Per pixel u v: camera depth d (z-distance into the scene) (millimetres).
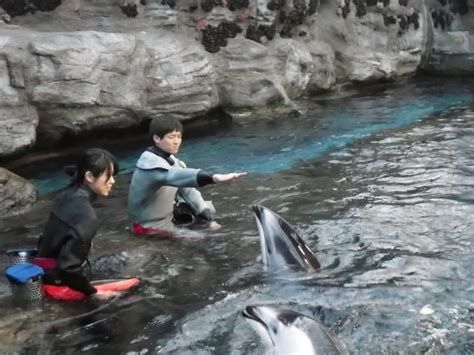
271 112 10719
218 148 8742
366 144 8688
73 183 4258
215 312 3982
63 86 7879
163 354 3518
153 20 9898
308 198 6352
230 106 10406
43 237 4184
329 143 8844
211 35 10211
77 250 3988
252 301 4121
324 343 3156
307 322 3266
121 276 4590
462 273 4492
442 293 4176
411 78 14852
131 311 4023
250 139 9219
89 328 3812
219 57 10320
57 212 4109
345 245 5047
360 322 3805
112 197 6664
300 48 11430
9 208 6184
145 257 4918
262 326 3295
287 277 4465
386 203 6090
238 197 6473
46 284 4160
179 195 5766
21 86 7578
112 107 8438
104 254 4977
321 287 4289
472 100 12078
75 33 8156
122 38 8492
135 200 5379
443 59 15734
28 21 9023
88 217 4059
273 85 10625
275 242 4719
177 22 10086
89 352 3549
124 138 9141
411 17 14367
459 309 3947
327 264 4680
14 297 4109
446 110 11102
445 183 6711
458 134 9078
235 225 5629
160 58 9117
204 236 5359
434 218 5637
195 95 9531
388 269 4570
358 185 6754
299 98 11828
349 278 4426
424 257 4777
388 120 10344
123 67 8469
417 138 8930
